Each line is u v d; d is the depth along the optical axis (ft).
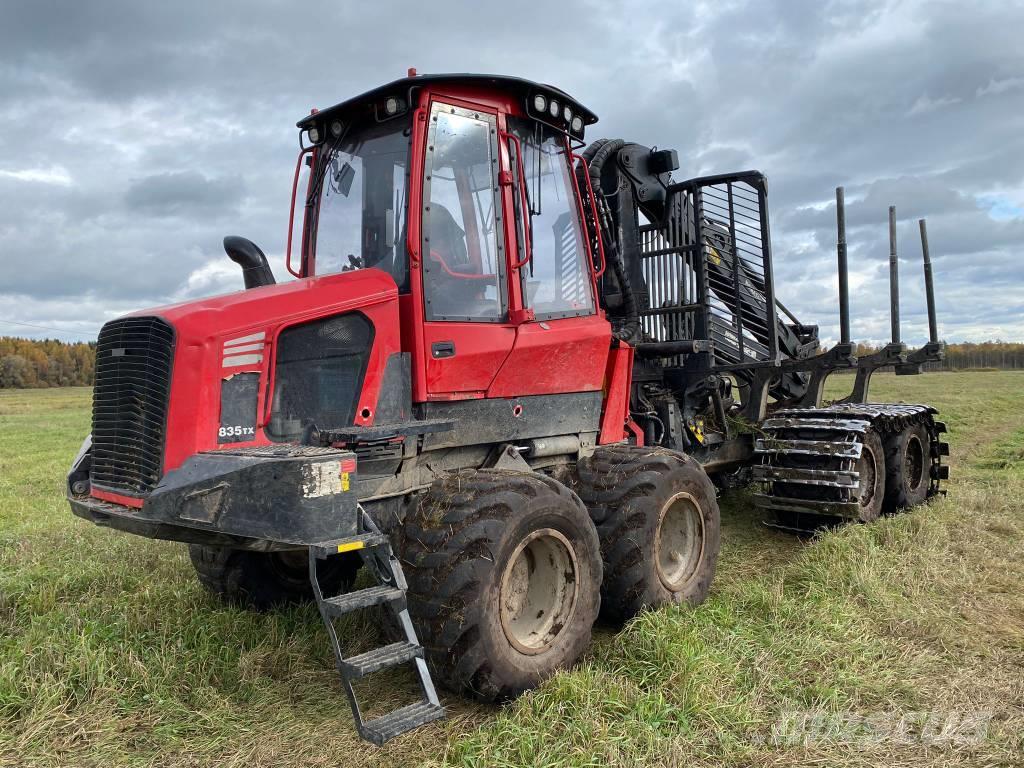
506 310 13.70
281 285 12.55
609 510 13.99
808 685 11.53
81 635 12.70
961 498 23.88
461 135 13.28
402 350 12.63
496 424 13.74
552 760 9.48
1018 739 10.00
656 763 9.52
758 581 16.49
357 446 11.68
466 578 10.75
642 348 20.79
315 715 11.12
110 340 11.83
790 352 24.44
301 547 10.80
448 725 10.67
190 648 12.80
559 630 12.05
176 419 10.84
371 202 13.64
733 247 21.91
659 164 21.94
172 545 19.60
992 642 13.12
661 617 13.26
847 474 19.40
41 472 38.27
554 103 14.47
